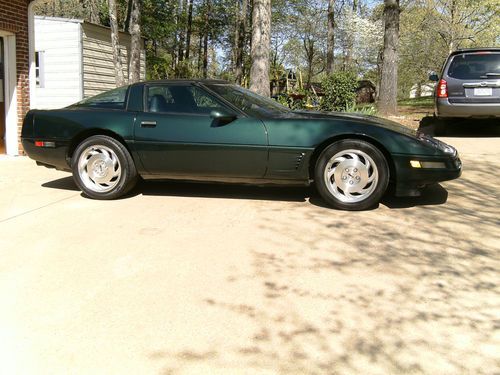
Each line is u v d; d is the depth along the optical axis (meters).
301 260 4.02
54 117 5.96
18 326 3.11
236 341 2.91
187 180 5.82
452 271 3.78
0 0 8.34
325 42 40.06
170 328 3.06
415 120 12.68
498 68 9.62
